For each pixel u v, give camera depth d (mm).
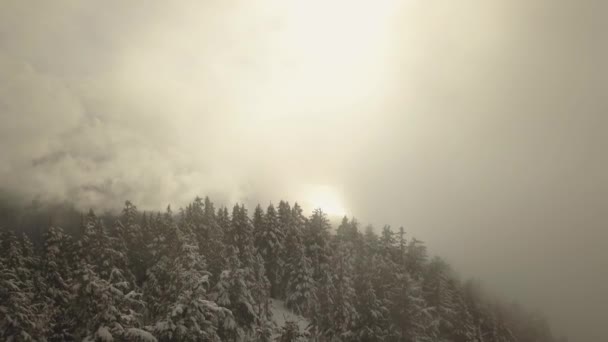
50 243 35625
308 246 54875
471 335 47938
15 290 20047
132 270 41406
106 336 16641
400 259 56156
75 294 18047
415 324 34219
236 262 37094
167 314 19828
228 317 28453
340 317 30531
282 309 47594
